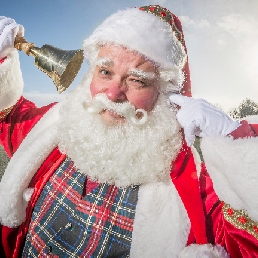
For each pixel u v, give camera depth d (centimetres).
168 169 113
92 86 112
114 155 112
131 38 105
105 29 108
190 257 98
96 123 115
